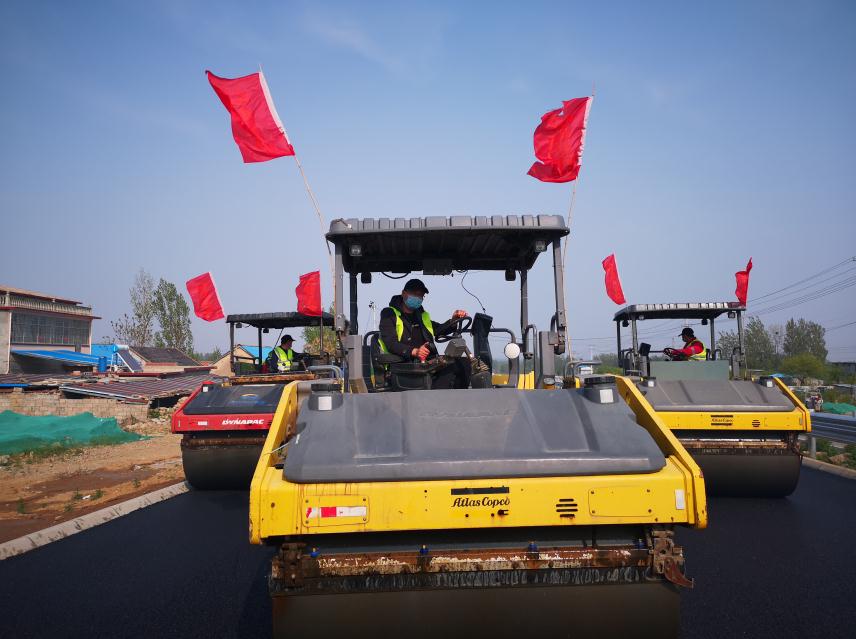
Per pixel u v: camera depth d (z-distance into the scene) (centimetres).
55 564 583
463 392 379
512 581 311
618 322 1293
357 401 370
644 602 314
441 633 309
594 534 322
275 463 340
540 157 741
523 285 593
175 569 564
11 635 427
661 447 356
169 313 5147
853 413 2255
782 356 6738
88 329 4359
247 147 711
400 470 313
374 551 315
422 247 552
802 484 947
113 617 455
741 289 1197
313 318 1363
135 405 1986
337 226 480
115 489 948
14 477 1073
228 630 431
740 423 803
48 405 2008
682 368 1005
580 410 361
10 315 3662
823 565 550
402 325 507
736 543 621
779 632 413
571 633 312
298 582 306
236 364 1354
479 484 308
